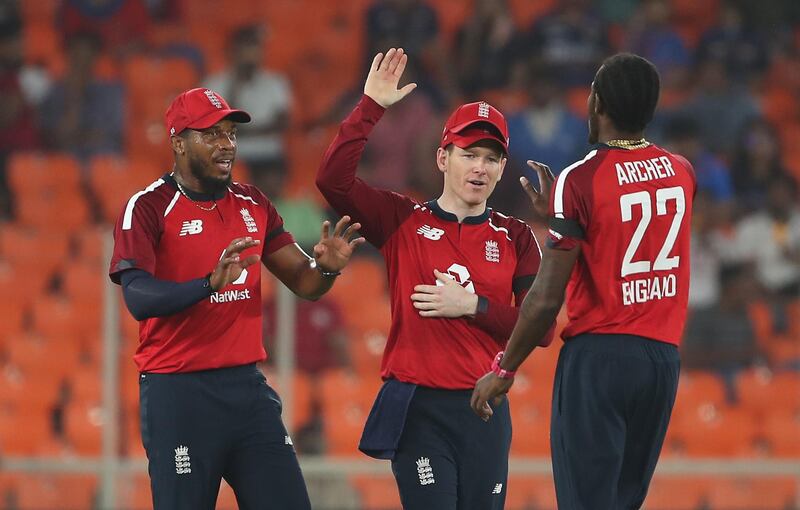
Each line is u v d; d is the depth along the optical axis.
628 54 17.61
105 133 49.44
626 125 17.39
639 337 17.11
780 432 35.66
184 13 54.75
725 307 35.75
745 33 53.69
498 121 19.47
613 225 16.95
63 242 43.72
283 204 43.66
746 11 54.75
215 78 48.75
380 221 19.73
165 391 18.78
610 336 17.12
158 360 18.86
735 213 44.44
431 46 50.38
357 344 34.47
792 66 53.50
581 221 16.92
